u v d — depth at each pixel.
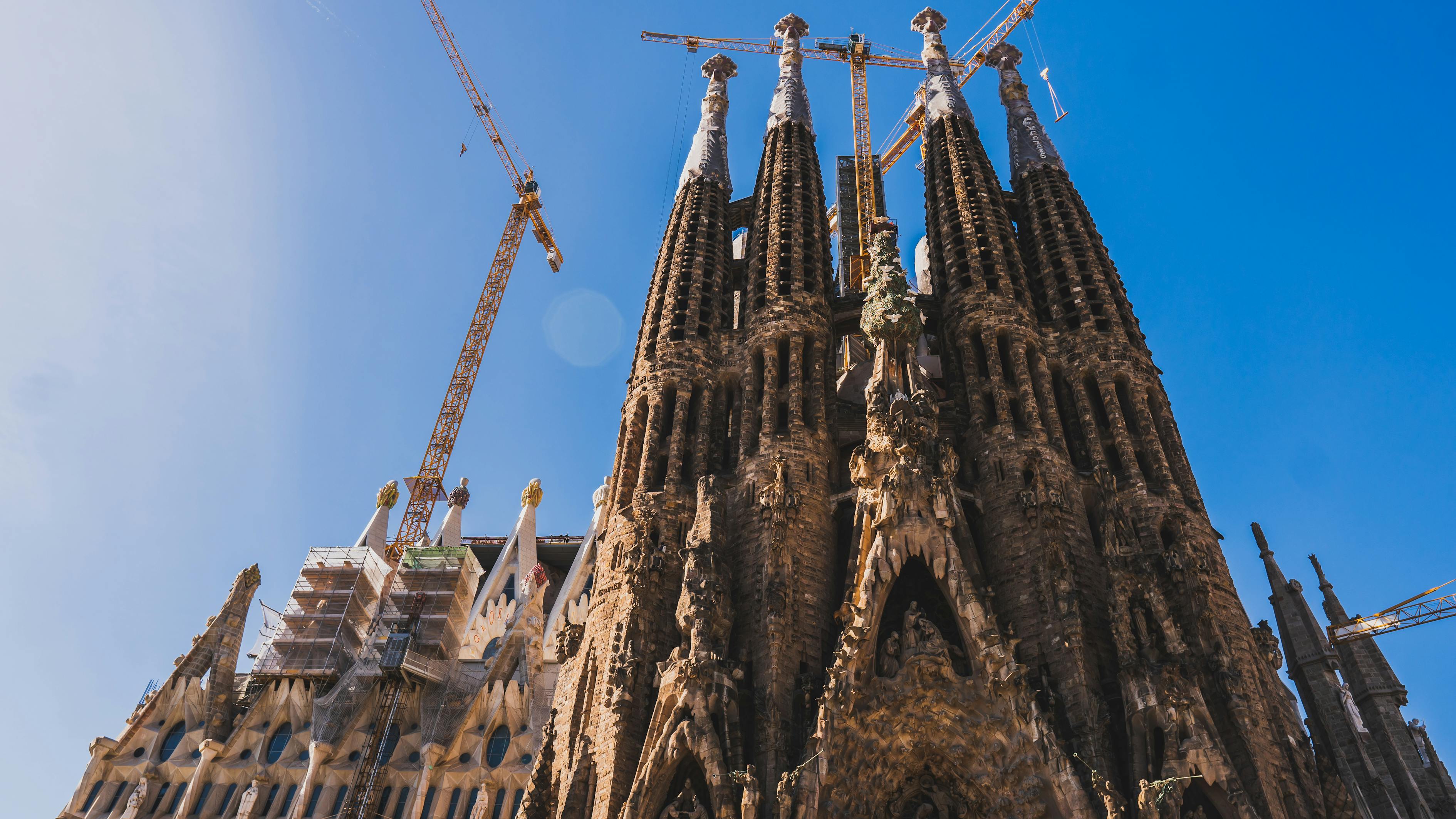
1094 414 63.44
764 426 62.66
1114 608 50.12
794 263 72.00
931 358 80.38
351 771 75.00
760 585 54.41
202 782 75.38
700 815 44.62
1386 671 72.19
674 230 78.06
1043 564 53.62
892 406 55.44
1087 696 47.94
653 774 45.53
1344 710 67.44
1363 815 52.25
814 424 63.69
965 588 48.66
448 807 72.38
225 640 84.00
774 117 86.69
